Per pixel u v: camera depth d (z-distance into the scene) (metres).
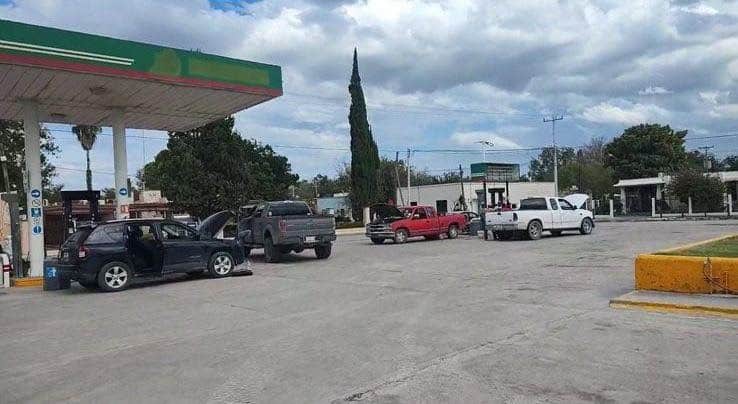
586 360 6.22
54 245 36.62
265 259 20.27
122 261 14.05
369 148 46.06
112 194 74.56
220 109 20.42
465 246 22.52
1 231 24.47
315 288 12.72
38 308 11.75
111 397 5.70
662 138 63.25
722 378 5.45
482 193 49.25
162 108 19.92
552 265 14.71
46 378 6.48
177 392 5.75
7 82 15.61
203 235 15.83
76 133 38.03
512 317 8.62
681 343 6.70
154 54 16.06
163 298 12.32
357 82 45.94
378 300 10.69
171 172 38.94
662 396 5.06
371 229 27.30
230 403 5.37
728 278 8.83
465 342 7.27
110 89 16.94
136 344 7.95
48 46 14.27
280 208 20.91
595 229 29.86
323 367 6.41
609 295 9.97
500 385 5.55
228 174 38.72
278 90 18.75
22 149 33.16
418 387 5.61
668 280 9.41
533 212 24.48
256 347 7.46
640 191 54.28
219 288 13.53
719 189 43.09
